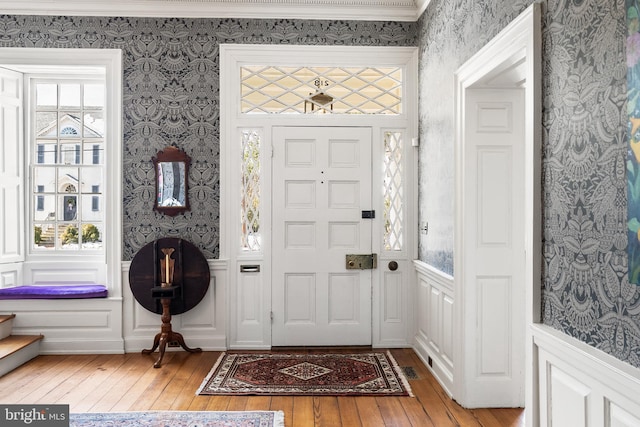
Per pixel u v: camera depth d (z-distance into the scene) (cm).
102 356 433
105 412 312
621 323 165
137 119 447
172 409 317
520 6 244
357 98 470
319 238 459
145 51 447
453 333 340
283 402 331
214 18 451
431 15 414
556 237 210
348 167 461
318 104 466
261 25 454
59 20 443
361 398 340
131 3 441
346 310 463
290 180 459
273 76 465
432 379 380
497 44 266
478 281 325
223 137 450
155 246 434
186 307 437
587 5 186
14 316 436
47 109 480
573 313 196
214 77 451
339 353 444
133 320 446
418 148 458
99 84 480
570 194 199
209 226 451
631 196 159
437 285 385
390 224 466
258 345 456
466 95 323
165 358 428
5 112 456
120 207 445
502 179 325
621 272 165
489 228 324
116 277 445
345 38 457
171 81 449
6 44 440
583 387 185
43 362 415
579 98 192
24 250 474
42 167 480
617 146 167
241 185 457
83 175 480
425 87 434
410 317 462
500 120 325
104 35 445
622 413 162
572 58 197
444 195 374
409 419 306
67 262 475
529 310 226
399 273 464
